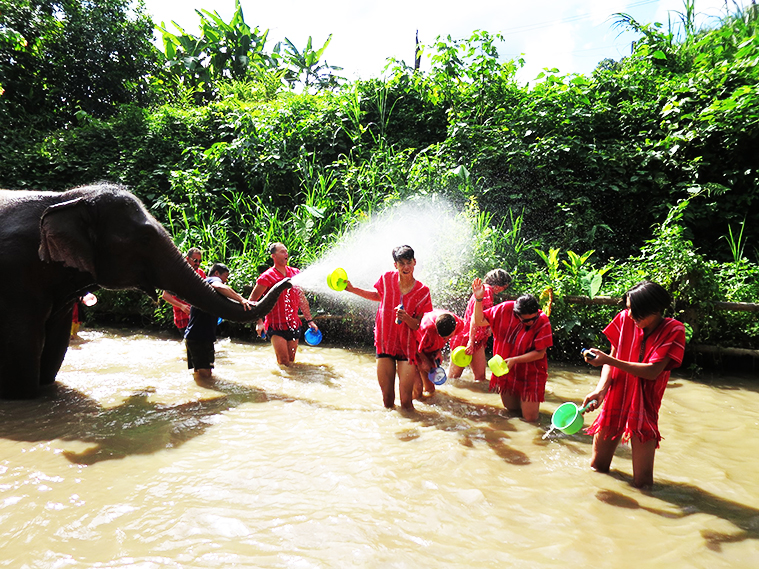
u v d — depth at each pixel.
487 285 5.63
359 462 3.55
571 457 3.78
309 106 12.95
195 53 18.42
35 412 4.59
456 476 3.37
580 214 9.58
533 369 4.61
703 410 4.99
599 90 11.16
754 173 8.95
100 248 4.87
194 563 2.36
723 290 6.86
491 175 10.14
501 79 11.65
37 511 2.82
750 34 11.46
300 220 9.70
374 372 6.26
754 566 2.43
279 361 6.46
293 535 2.61
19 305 4.84
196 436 4.02
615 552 2.54
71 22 17.91
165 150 13.21
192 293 5.04
